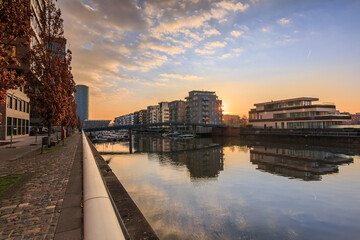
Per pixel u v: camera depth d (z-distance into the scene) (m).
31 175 7.67
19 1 5.75
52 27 18.67
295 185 18.81
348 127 56.12
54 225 3.50
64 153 14.52
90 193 3.02
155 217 11.88
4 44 5.75
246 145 57.34
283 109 70.25
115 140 78.62
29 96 17.22
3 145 21.05
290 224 11.16
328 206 13.72
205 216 12.06
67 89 23.09
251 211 12.84
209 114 113.00
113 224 2.16
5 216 3.98
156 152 43.41
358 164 28.31
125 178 21.28
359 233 10.18
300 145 53.72
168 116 155.75
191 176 22.25
